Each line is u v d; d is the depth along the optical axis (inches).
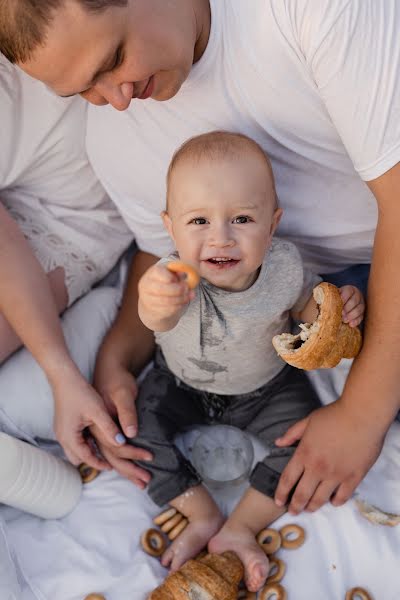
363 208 43.8
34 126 45.9
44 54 30.6
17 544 41.9
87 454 44.3
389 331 36.9
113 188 48.9
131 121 43.1
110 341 50.0
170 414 46.5
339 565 39.9
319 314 36.5
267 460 43.8
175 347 43.4
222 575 38.8
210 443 46.4
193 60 37.9
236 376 44.7
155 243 50.8
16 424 46.4
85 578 39.9
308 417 43.0
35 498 41.6
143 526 43.3
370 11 32.4
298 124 39.3
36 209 50.8
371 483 43.2
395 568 39.3
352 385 39.4
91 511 43.8
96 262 52.7
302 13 33.7
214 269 38.2
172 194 38.5
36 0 28.9
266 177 38.0
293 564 40.4
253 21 36.0
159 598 37.5
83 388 44.7
